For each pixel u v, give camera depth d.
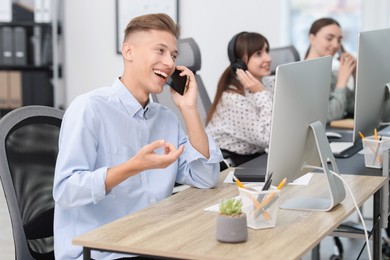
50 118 2.27
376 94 2.87
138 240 1.74
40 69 6.03
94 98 2.14
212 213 2.00
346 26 5.84
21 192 2.12
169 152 1.96
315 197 2.22
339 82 4.34
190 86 2.34
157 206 2.09
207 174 2.32
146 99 2.24
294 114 2.04
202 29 5.82
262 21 5.71
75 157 2.03
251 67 3.41
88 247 1.73
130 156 2.20
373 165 2.74
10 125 2.13
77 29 6.12
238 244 1.71
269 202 1.85
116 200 2.13
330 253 3.85
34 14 6.02
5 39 5.90
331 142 3.37
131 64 2.19
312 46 4.48
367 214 4.34
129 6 5.97
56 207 2.11
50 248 2.19
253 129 3.30
